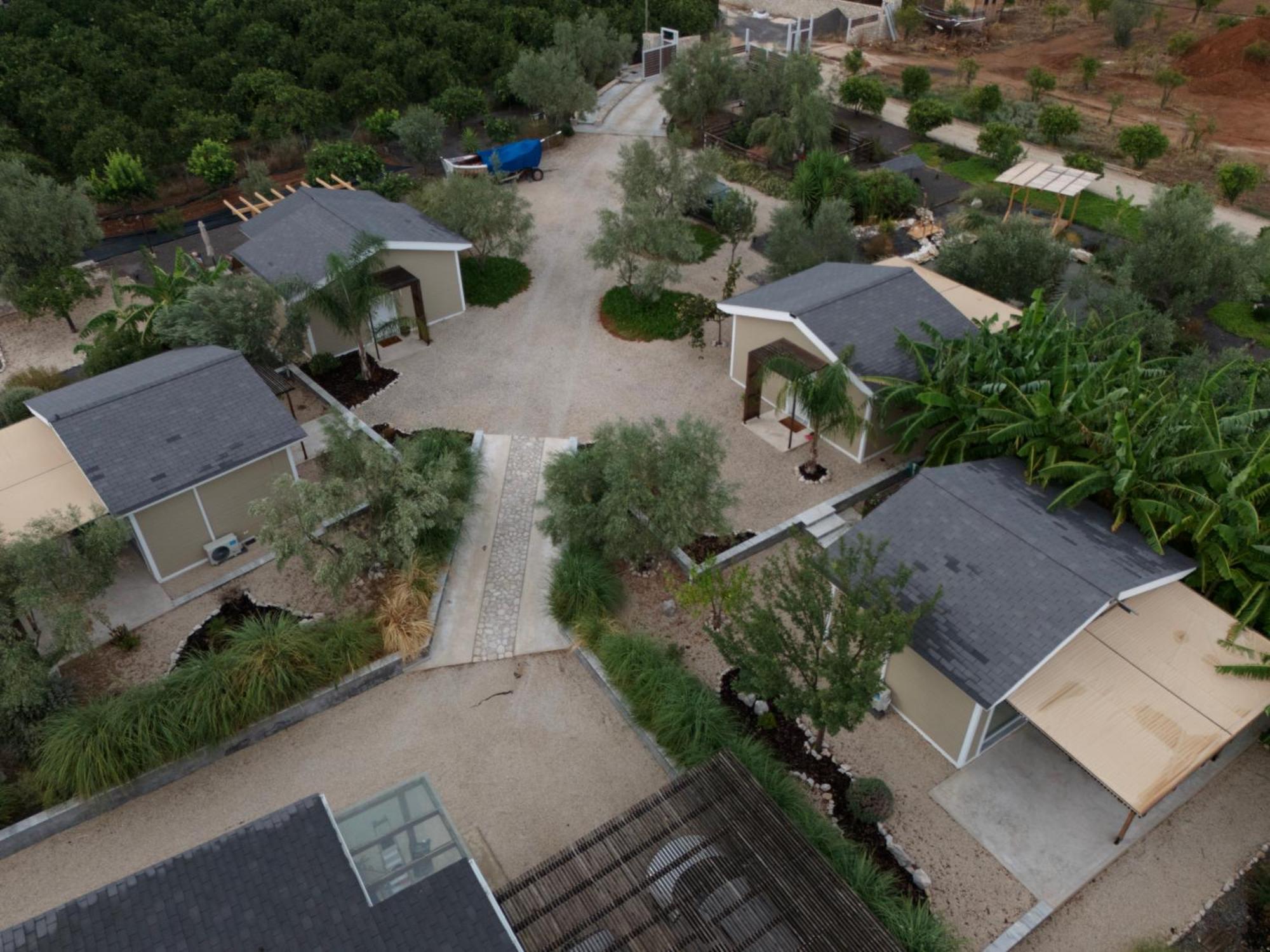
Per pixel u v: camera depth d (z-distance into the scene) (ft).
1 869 57.88
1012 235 108.37
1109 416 71.46
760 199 146.41
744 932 47.32
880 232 132.77
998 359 79.97
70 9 180.75
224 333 91.66
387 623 70.54
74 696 66.03
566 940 47.44
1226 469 66.18
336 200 114.93
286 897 45.09
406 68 170.71
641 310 113.50
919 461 89.92
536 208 142.31
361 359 102.32
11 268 109.19
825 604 57.52
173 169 147.64
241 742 64.85
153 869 46.32
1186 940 53.42
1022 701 57.77
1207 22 244.22
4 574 64.49
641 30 215.51
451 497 78.33
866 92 174.09
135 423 76.02
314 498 69.77
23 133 152.46
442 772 63.31
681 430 74.59
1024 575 61.72
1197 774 62.13
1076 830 58.95
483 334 110.83
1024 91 203.72
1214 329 111.86
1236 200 147.43
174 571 77.36
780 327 90.99
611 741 65.31
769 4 262.26
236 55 173.27
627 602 75.51
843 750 64.03
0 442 79.56
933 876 56.34
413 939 43.34
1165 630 61.98
